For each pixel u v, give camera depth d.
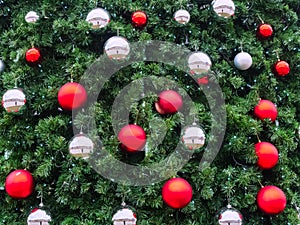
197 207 1.11
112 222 1.06
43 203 1.12
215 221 1.08
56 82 1.15
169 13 1.21
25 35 1.19
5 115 1.13
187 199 1.03
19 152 1.15
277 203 1.08
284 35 1.32
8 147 1.14
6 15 1.27
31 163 1.11
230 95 1.21
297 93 1.34
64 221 1.08
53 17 1.21
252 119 1.15
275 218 1.16
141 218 1.07
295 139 1.27
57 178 1.13
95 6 1.19
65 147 1.09
